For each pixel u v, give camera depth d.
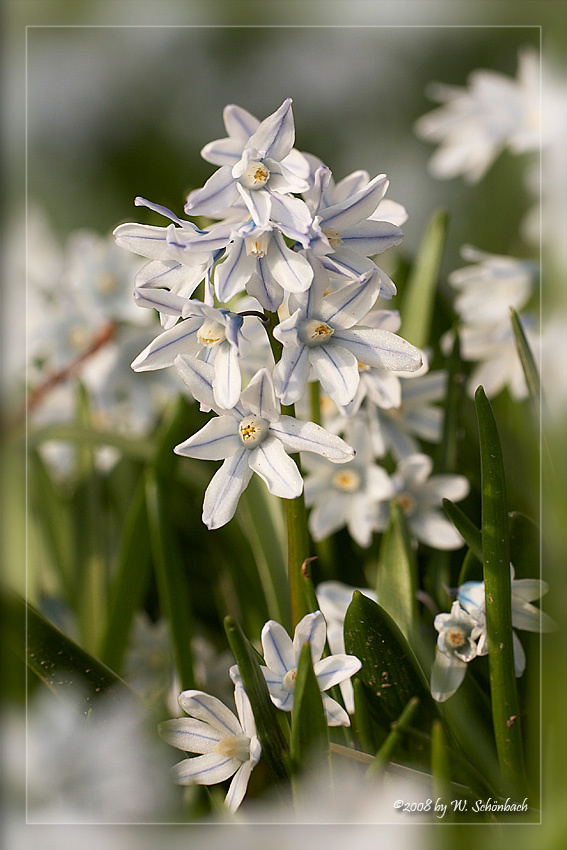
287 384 0.27
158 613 0.39
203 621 0.37
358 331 0.28
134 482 0.41
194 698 0.28
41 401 0.40
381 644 0.29
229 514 0.27
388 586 0.31
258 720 0.27
